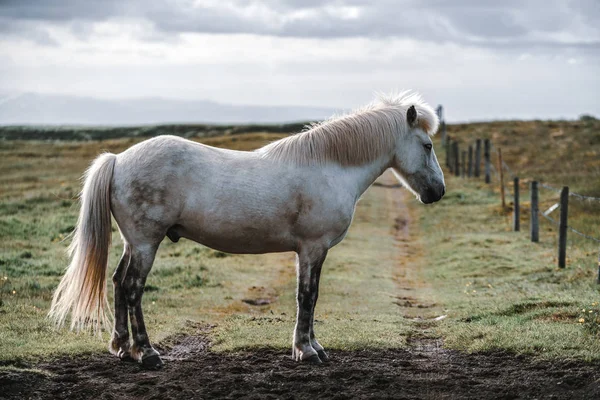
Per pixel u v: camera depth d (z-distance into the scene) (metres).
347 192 7.57
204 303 11.55
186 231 7.28
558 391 6.18
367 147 7.70
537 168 33.91
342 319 10.27
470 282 14.18
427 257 18.62
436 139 49.66
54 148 50.09
